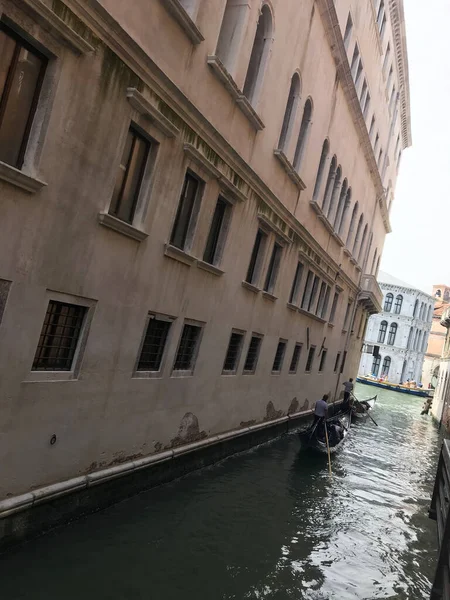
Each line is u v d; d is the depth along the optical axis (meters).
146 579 5.67
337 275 19.25
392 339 61.78
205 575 6.07
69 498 6.23
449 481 5.62
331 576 6.77
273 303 12.58
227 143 8.52
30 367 5.41
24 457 5.50
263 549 7.12
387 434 20.66
